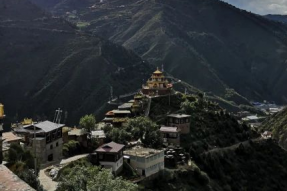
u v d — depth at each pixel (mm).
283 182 134125
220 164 125188
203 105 154375
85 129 109688
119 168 87188
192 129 134625
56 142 91438
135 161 91375
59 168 79875
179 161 108062
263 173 133125
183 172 100875
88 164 84562
